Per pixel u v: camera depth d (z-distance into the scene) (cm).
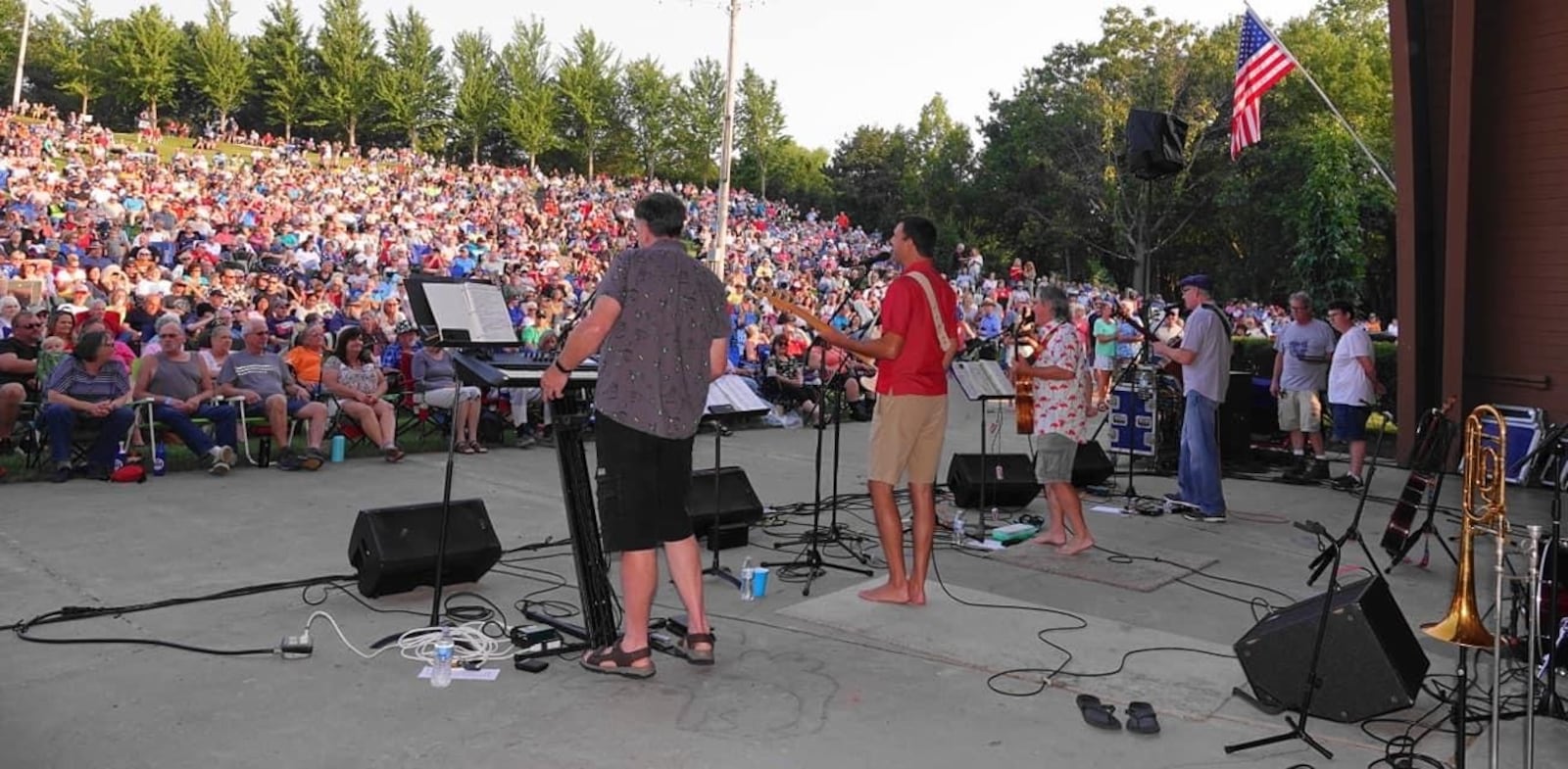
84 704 329
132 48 5975
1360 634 336
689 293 369
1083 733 331
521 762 295
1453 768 310
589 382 427
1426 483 572
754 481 836
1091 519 699
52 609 428
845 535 620
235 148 5312
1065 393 576
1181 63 3925
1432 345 991
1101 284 4122
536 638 399
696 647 381
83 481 707
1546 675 373
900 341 451
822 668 383
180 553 527
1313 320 908
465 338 430
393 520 451
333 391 843
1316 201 2739
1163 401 924
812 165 7919
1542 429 834
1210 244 4016
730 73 2484
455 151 7056
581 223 3597
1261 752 319
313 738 309
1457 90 899
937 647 412
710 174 7150
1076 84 4191
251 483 731
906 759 305
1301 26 3809
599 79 7050
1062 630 439
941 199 5053
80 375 717
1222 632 446
